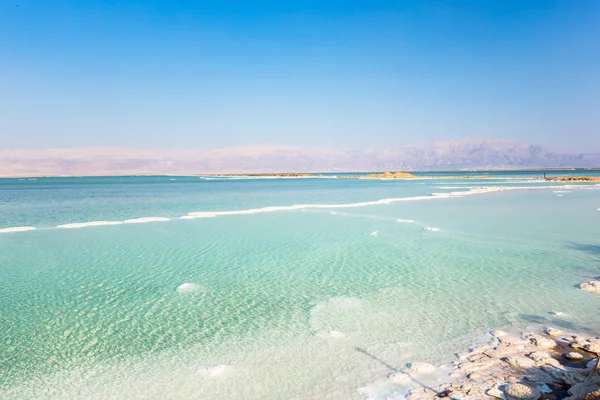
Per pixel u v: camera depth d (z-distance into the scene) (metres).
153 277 15.27
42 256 18.61
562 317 10.88
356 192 63.31
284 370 8.38
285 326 10.67
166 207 40.91
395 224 26.98
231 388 7.72
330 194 59.31
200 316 11.47
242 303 12.48
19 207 41.53
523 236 22.33
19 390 7.79
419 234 23.30
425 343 9.50
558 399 7.01
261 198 52.62
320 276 15.20
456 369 8.24
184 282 14.63
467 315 11.17
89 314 11.70
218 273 15.74
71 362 8.91
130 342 9.87
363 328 10.44
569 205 37.41
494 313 11.27
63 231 25.17
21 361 8.96
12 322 11.11
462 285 13.84
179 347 9.56
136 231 25.11
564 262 16.67
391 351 9.13
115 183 123.75
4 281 14.78
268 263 17.17
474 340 9.59
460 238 22.00
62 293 13.52
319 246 20.45
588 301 12.09
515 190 58.47
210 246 20.67
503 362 8.45
